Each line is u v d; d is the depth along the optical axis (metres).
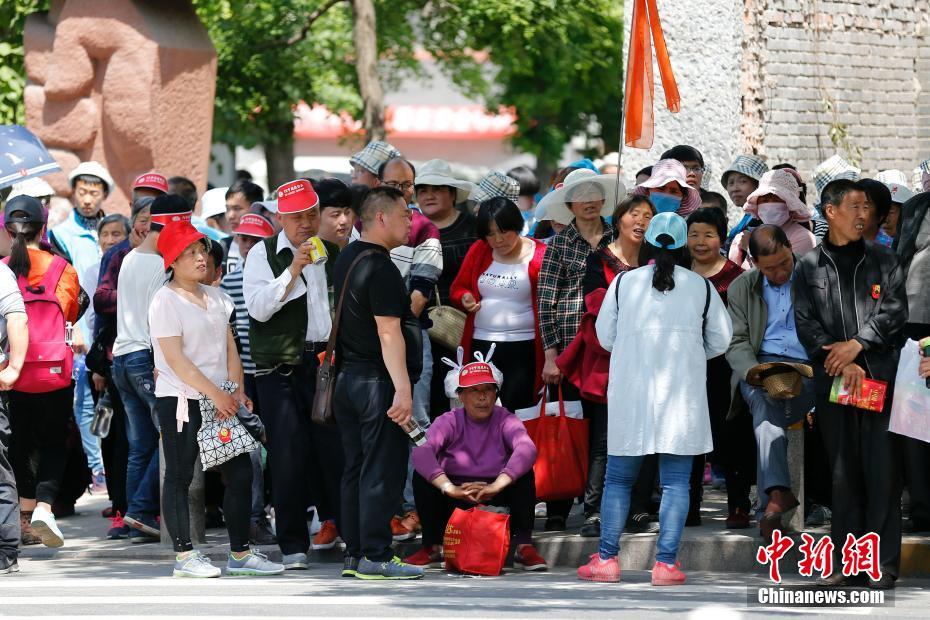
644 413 19.38
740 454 22.08
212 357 19.95
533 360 23.33
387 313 19.19
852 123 34.75
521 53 54.12
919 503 21.55
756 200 23.77
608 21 54.59
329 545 22.33
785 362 20.14
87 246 30.00
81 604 17.75
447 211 24.47
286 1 50.16
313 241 20.45
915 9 36.25
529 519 21.25
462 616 16.59
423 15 55.34
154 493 24.03
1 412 21.53
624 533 22.05
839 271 19.16
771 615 16.91
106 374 25.03
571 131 69.81
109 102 36.19
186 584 19.61
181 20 37.56
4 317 22.33
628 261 22.38
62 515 27.94
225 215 30.14
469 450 21.34
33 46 37.25
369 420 19.45
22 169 28.48
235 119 53.72
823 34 34.12
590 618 16.52
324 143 98.25
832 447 19.22
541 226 27.86
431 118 103.19
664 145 32.69
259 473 23.23
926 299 19.83
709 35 32.22
